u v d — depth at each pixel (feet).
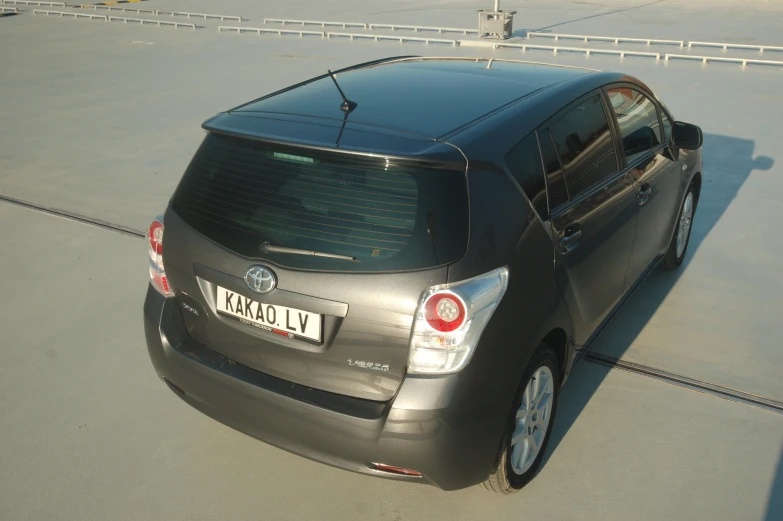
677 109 30.68
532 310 8.32
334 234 7.67
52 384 11.69
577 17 65.10
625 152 11.52
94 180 22.21
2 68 42.98
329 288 7.60
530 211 8.52
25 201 20.29
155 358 9.24
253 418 8.35
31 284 15.26
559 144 9.56
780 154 24.34
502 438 8.27
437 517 8.96
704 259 16.60
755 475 9.66
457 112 8.92
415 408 7.47
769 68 40.34
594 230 10.11
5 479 9.52
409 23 62.44
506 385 8.00
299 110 8.91
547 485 9.48
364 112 8.77
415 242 7.45
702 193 20.88
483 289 7.56
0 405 11.10
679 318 13.89
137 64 44.50
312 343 7.87
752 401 11.29
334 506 9.15
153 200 20.49
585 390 11.55
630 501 9.18
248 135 8.34
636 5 74.23
